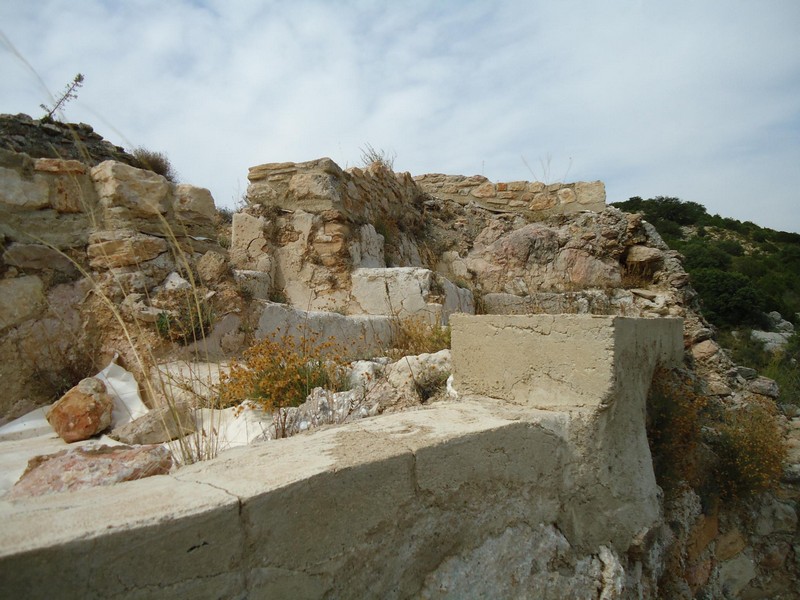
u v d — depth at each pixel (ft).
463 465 7.43
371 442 7.03
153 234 14.92
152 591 4.40
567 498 9.36
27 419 11.22
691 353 22.89
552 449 9.07
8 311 12.10
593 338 9.64
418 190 40.27
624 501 10.36
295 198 24.70
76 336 13.07
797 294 82.02
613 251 32.73
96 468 7.19
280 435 9.38
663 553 12.09
